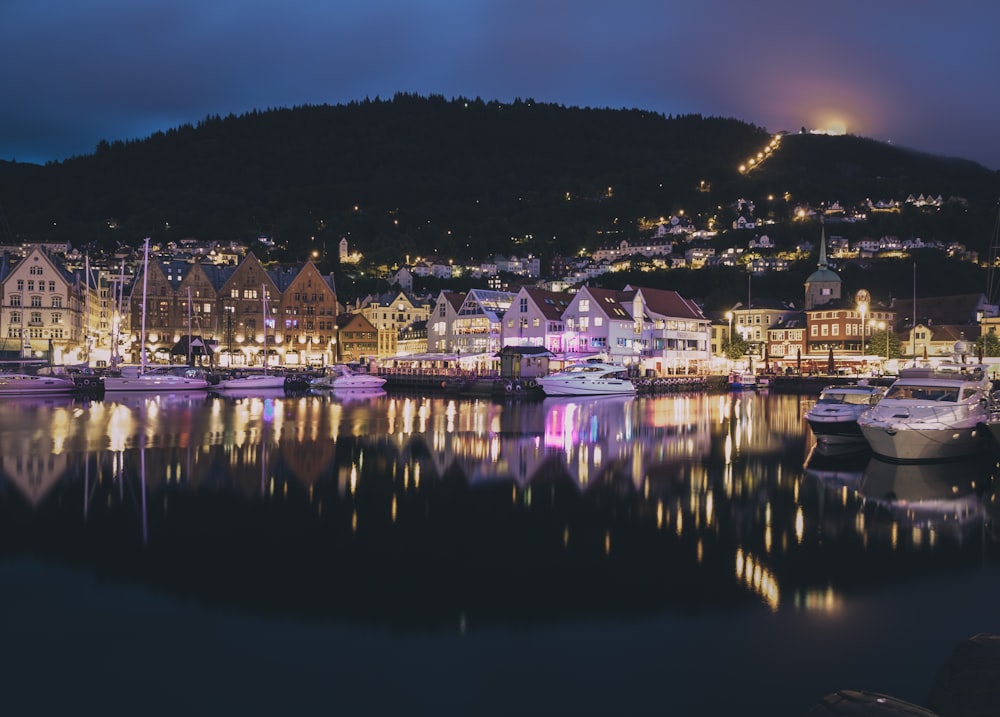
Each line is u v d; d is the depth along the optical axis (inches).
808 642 617.0
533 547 871.1
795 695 536.7
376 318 7047.2
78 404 3038.9
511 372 4023.1
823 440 1749.5
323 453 1603.1
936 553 858.8
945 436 1477.6
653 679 557.9
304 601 699.4
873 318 6048.2
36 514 1018.7
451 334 5565.9
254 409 2837.1
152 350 6048.2
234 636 624.4
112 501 1102.4
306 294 6555.1
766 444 1792.6
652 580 761.0
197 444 1742.1
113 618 658.2
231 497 1136.8
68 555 830.5
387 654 595.8
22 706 518.6
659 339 5078.7
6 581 748.0
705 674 565.6
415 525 970.1
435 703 526.6
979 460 1545.3
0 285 5216.5
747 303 7140.8
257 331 6338.6
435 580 757.3
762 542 900.6
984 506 1099.3
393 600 703.7
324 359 6579.7
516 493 1175.6
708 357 5482.3
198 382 4005.9
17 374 3604.8
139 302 6082.7
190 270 6215.6
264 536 913.5
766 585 749.3
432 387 4237.2
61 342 5324.8
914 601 706.8
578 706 523.2
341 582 749.3
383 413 2664.9
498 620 658.8
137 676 560.4
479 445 1744.6
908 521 1008.2
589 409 2923.2
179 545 872.3
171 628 639.8
